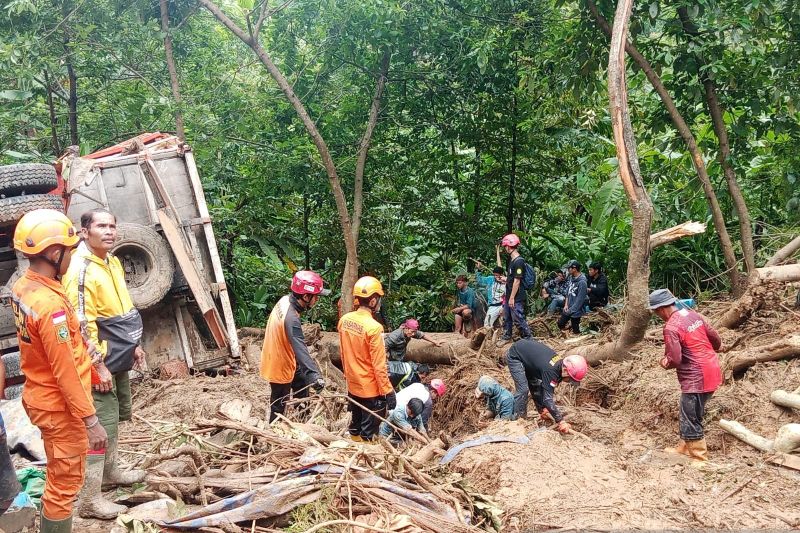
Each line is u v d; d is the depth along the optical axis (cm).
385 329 1198
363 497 441
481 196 1462
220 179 1305
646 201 773
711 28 1011
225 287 933
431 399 709
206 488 464
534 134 1320
